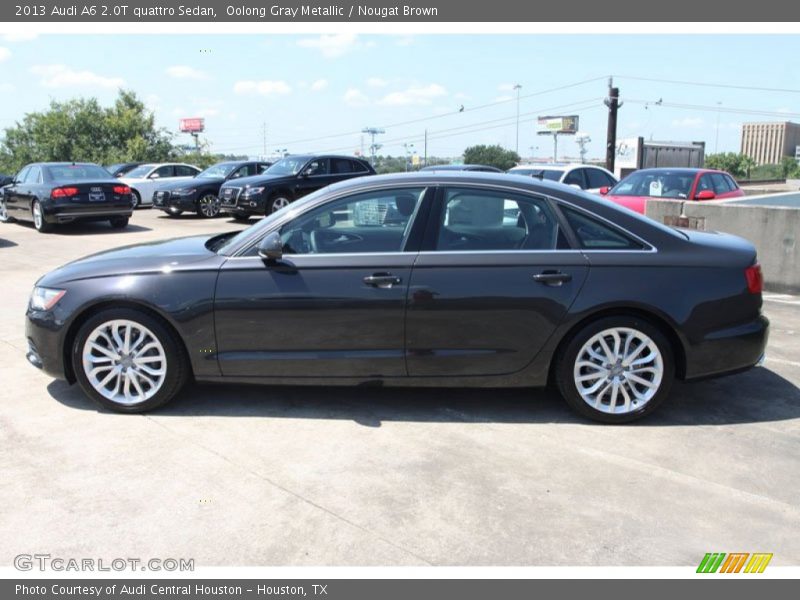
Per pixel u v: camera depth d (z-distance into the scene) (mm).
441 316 4207
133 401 4418
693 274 4219
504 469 3727
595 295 4172
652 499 3432
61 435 4109
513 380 4320
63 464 3742
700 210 9328
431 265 4203
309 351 4301
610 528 3180
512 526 3189
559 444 4043
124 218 15812
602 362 4285
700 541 3090
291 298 4223
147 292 4258
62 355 4434
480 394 4836
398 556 2965
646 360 4277
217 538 3082
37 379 5109
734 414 4527
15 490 3465
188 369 4438
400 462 3795
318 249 4316
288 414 4445
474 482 3582
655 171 12867
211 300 4254
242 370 4348
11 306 7535
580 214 4305
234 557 2953
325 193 4414
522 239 4281
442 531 3146
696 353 4242
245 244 4352
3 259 10898
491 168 14797
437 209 4305
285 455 3865
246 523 3195
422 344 4254
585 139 52562
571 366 4262
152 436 4105
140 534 3105
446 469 3719
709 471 3729
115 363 4395
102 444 3992
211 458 3822
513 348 4250
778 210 8539
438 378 4320
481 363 4273
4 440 4039
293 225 4359
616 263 4207
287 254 4305
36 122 43969
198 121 59812
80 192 14516
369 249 4277
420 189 4340
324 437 4105
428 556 2967
